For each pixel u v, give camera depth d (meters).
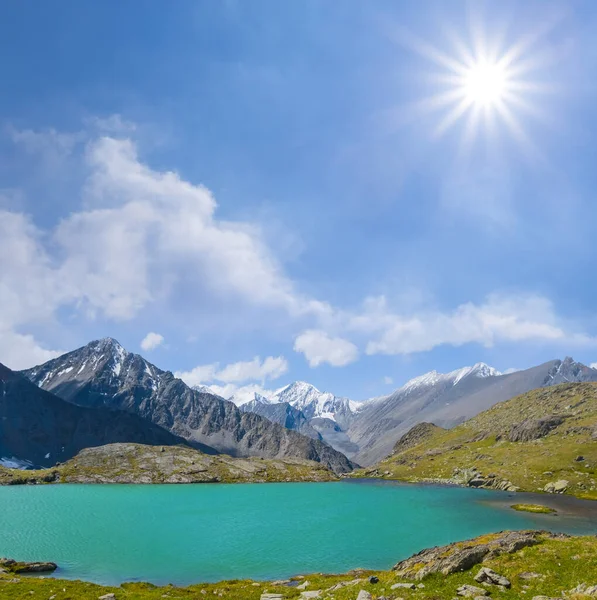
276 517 145.25
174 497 199.12
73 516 143.62
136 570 81.62
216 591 61.38
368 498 196.12
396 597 39.75
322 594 48.19
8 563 78.75
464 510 153.88
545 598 34.66
